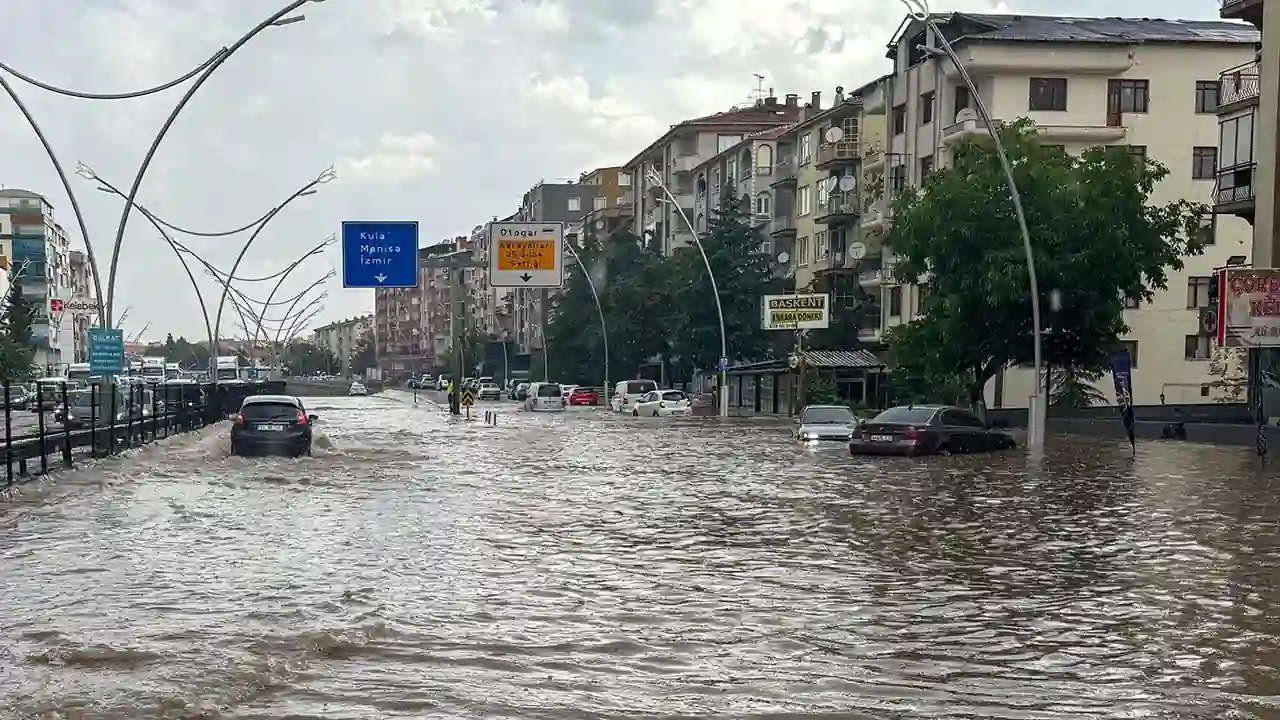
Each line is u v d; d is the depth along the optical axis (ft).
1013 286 122.11
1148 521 50.72
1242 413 127.54
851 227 208.64
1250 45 172.55
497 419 181.37
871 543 44.01
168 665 24.30
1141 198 128.88
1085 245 125.80
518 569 37.52
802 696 22.58
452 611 30.53
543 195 416.67
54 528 47.91
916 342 136.26
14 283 284.41
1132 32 176.55
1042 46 168.14
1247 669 24.84
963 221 126.41
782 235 238.07
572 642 27.07
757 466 84.02
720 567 38.24
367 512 54.03
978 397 138.41
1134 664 25.27
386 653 25.84
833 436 113.29
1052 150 130.00
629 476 75.46
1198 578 36.19
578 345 269.85
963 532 47.24
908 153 186.19
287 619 29.09
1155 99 172.35
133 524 49.26
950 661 25.49
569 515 53.21
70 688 22.41
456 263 206.69
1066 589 34.27
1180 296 174.29
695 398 201.36
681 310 226.17
